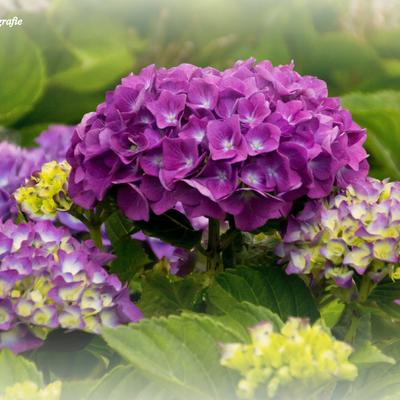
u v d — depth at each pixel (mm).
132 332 896
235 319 926
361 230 966
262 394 856
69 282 932
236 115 965
